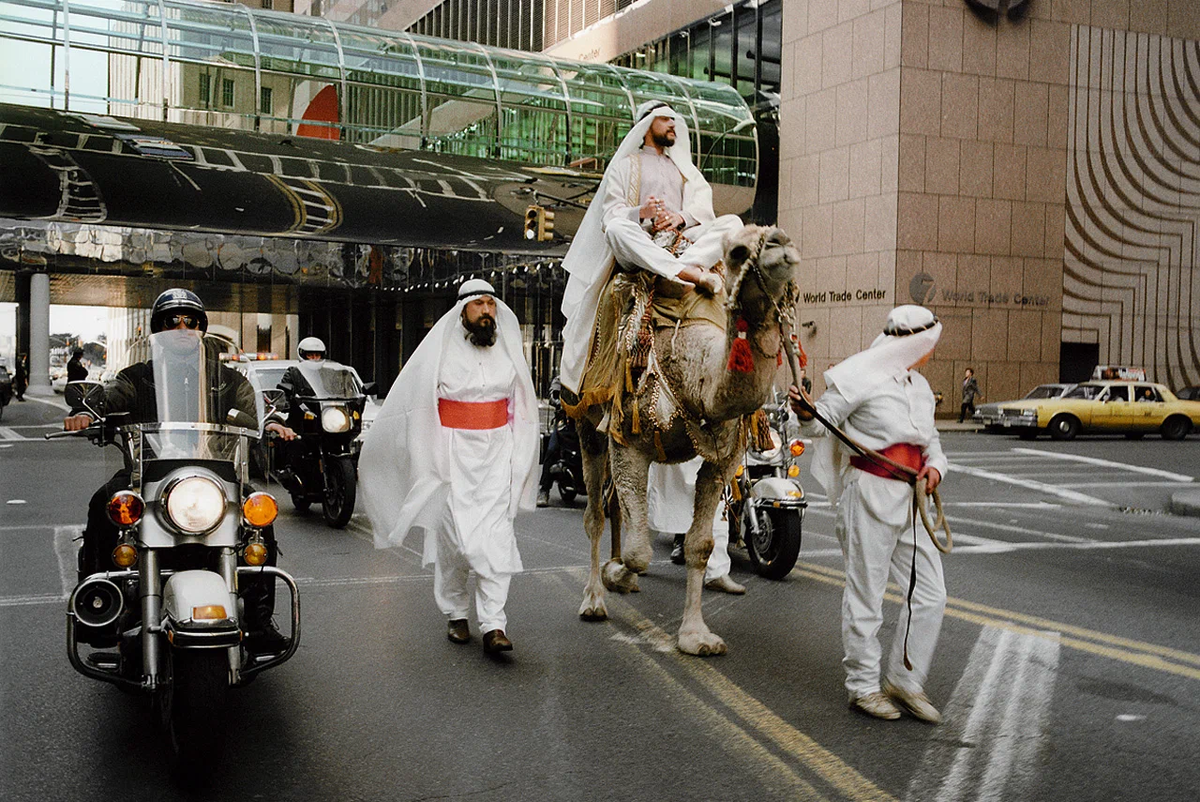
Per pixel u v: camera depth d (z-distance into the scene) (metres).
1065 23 37.47
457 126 36.62
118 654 4.82
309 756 4.62
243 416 4.90
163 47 32.53
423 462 6.27
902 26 35.56
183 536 4.39
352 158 33.47
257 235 34.94
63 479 15.60
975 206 36.59
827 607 7.70
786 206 40.41
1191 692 5.66
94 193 30.56
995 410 29.64
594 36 50.84
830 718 5.19
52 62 31.33
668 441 6.26
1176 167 39.22
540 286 40.53
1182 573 9.50
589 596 7.25
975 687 5.73
